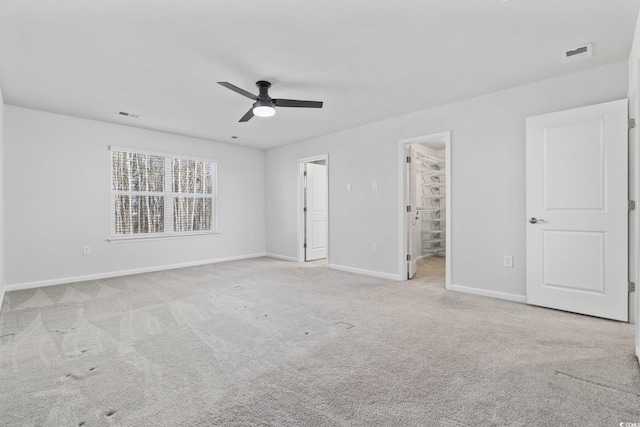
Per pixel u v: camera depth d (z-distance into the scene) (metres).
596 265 2.89
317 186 6.48
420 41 2.55
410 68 3.01
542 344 2.34
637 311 2.05
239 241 6.45
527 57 2.81
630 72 2.73
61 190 4.37
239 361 2.11
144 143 5.14
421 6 2.11
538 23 2.30
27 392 1.75
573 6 2.11
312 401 1.66
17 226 4.02
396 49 2.67
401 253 4.49
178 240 5.54
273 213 6.73
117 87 3.45
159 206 5.39
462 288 3.86
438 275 4.89
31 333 2.58
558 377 1.88
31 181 4.14
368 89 3.52
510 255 3.49
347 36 2.47
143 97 3.75
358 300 3.51
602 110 2.85
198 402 1.66
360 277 4.71
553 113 3.11
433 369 1.98
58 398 1.69
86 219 4.58
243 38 2.49
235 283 4.33
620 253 2.77
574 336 2.48
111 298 3.60
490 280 3.64
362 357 2.15
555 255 3.11
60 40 2.50
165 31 2.38
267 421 1.50
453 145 3.94
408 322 2.81
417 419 1.51
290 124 4.90
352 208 5.12
